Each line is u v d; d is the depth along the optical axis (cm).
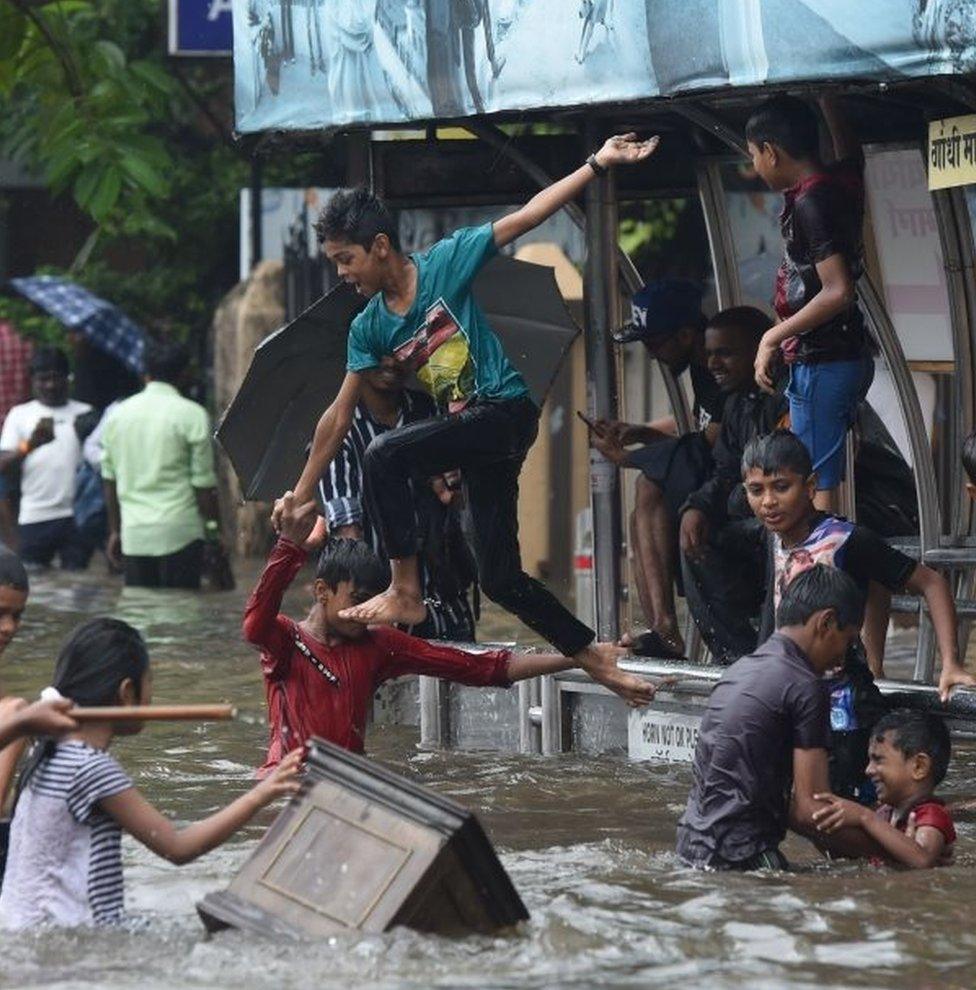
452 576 2881
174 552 4622
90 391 5694
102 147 4041
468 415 2200
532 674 2462
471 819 1716
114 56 4094
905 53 2147
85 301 5650
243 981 1602
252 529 5559
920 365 3306
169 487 4628
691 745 2544
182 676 3381
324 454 2306
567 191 2181
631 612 3400
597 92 2436
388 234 2188
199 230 6384
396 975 1614
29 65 4094
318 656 2466
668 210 5188
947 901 1869
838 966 1664
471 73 2567
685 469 2834
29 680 3359
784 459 2238
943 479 3497
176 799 2386
